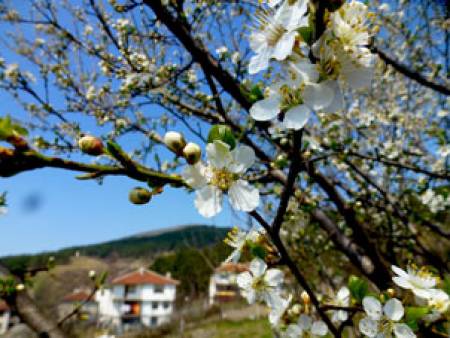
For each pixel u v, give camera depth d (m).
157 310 41.12
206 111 4.07
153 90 3.64
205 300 25.41
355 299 1.47
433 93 5.28
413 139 4.97
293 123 0.99
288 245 4.51
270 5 1.02
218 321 18.48
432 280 1.42
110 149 0.94
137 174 0.96
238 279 1.52
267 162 3.14
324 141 3.96
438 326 1.41
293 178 1.06
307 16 0.95
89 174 0.92
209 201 1.10
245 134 3.09
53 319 2.31
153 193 1.00
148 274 43.16
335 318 1.81
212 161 1.12
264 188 3.95
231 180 1.12
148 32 3.84
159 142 4.00
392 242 3.83
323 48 0.97
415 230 3.73
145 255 57.09
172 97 3.93
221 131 1.13
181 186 1.05
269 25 1.06
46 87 3.98
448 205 3.97
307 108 0.99
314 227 4.68
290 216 2.85
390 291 1.45
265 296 1.49
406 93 5.05
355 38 0.99
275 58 0.97
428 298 1.36
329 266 4.94
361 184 4.41
